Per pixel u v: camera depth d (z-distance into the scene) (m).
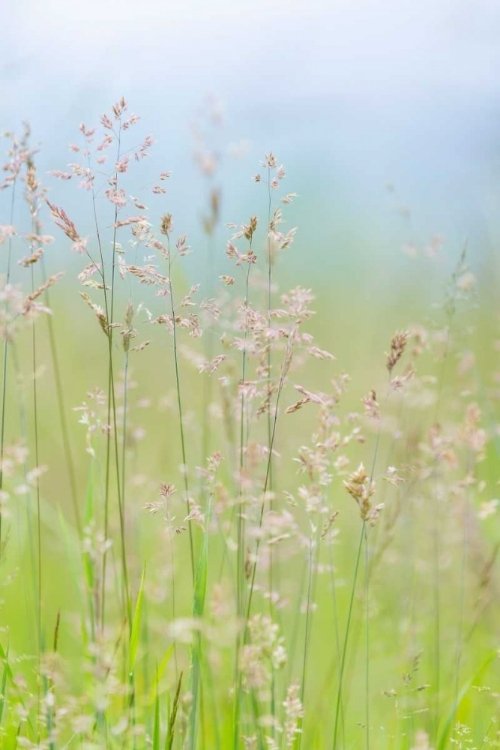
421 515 1.66
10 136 1.39
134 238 1.38
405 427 1.67
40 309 1.38
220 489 1.41
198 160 1.65
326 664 1.65
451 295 1.63
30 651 1.53
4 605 1.65
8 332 1.39
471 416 1.53
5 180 1.38
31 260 1.37
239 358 1.58
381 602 1.69
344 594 1.74
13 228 1.37
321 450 1.40
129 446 1.66
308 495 1.40
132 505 1.64
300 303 1.39
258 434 1.68
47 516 1.75
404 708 1.49
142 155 1.37
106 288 1.38
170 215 1.38
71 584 1.71
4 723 1.42
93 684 1.39
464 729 1.45
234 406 1.55
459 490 1.54
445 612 1.68
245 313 1.39
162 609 1.66
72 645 1.62
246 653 1.33
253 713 1.41
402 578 1.67
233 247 1.39
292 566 1.73
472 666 1.61
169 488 1.40
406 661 1.55
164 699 1.53
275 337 1.40
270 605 1.47
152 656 1.58
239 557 1.42
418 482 1.59
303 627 1.67
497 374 1.74
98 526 1.62
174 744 1.43
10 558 1.62
